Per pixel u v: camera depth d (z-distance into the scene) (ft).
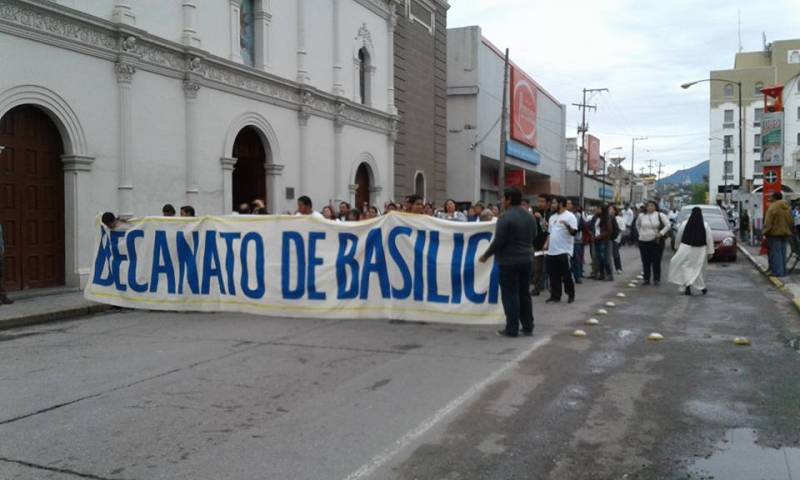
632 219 99.09
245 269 35.32
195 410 18.84
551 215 42.42
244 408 18.98
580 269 51.01
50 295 42.57
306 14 69.46
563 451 15.53
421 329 30.89
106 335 30.83
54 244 45.24
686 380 21.56
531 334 29.53
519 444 15.99
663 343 27.43
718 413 18.13
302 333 30.19
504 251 28.66
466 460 15.05
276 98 64.80
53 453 15.66
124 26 46.91
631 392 20.22
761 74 263.29
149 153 50.49
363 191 84.43
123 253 38.14
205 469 14.64
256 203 49.57
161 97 51.60
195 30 54.29
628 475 14.15
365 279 32.83
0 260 38.40
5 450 15.88
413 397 19.89
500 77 137.08
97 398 20.13
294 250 34.19
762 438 16.21
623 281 52.21
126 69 47.85
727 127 270.26
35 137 43.75
